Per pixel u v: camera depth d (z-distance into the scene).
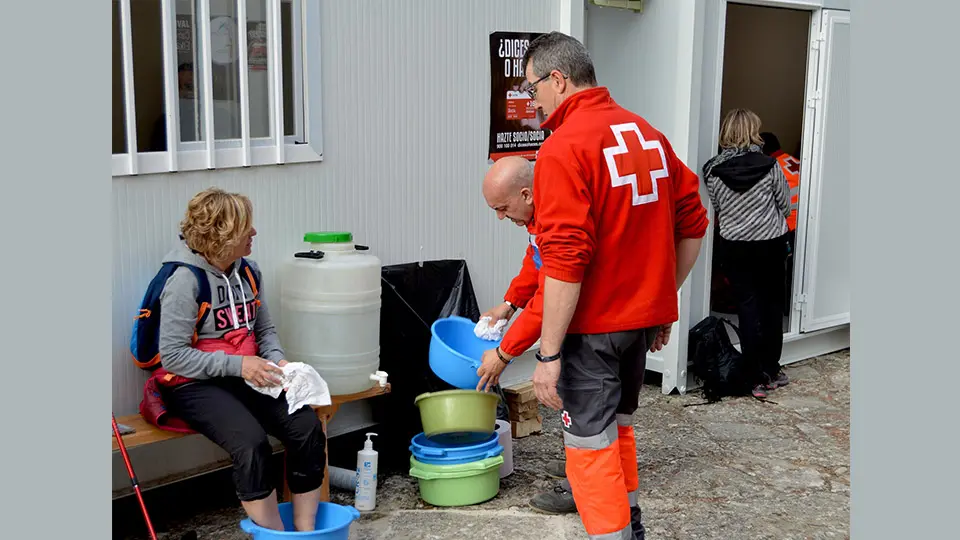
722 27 6.04
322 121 4.45
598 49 6.15
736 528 4.13
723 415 5.68
